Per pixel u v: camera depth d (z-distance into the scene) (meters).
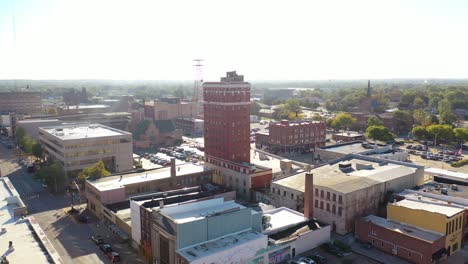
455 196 95.06
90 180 115.06
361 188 93.31
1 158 180.25
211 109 133.62
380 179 101.62
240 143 130.50
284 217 89.44
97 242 86.25
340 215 90.88
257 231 77.25
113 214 94.62
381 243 83.31
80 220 100.25
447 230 79.06
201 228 69.44
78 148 142.38
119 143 151.38
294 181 108.56
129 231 87.19
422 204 88.88
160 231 72.00
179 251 66.69
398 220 86.12
